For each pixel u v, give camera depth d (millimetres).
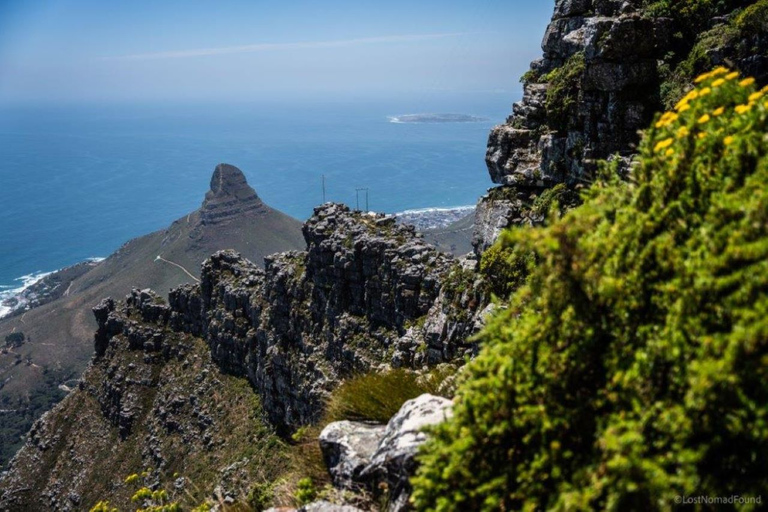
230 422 91062
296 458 10625
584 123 19656
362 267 58125
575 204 20266
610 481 4195
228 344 100125
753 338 4020
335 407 11156
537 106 23969
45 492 116938
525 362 5488
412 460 6938
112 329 129250
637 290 5156
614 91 18391
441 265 50156
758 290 4391
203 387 103062
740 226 4797
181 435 101625
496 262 24859
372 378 11633
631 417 4621
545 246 5469
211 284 108500
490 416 5336
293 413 71625
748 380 4090
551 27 26422
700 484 4141
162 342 120125
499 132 24703
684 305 4727
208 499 12656
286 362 71750
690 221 5383
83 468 116125
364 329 57344
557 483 4742
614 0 22578
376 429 9719
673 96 17484
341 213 66375
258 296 91688
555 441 4844
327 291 64438
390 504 7191
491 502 4871
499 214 24141
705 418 4191
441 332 29938
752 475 4164
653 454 4375
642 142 6742
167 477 96188
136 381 118312
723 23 18406
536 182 22938
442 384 10602
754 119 5539
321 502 8094
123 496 102875
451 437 5613
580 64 21484
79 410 126250
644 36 18000
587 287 5320
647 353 4801
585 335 5230
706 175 5484
